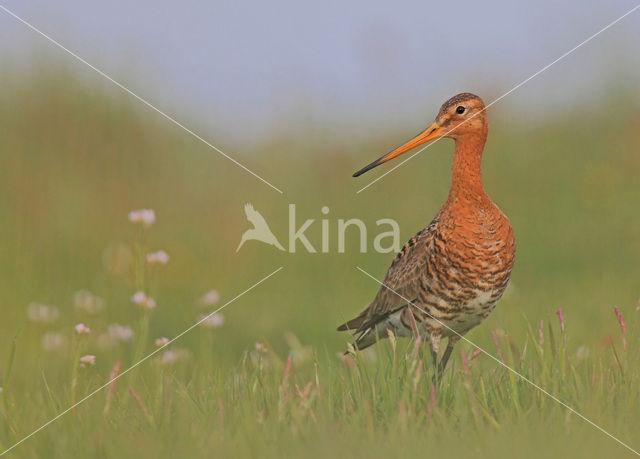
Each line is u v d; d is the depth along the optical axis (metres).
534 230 18.23
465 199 10.34
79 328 10.02
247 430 7.88
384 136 21.16
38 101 20.28
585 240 17.70
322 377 10.38
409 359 9.35
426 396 8.67
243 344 14.66
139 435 8.09
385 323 11.41
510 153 20.23
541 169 19.80
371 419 8.10
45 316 14.22
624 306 14.38
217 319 11.93
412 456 7.43
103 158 19.94
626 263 16.86
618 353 10.01
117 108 20.75
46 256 17.14
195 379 10.45
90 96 20.61
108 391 8.77
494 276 10.38
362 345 11.78
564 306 14.73
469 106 10.53
